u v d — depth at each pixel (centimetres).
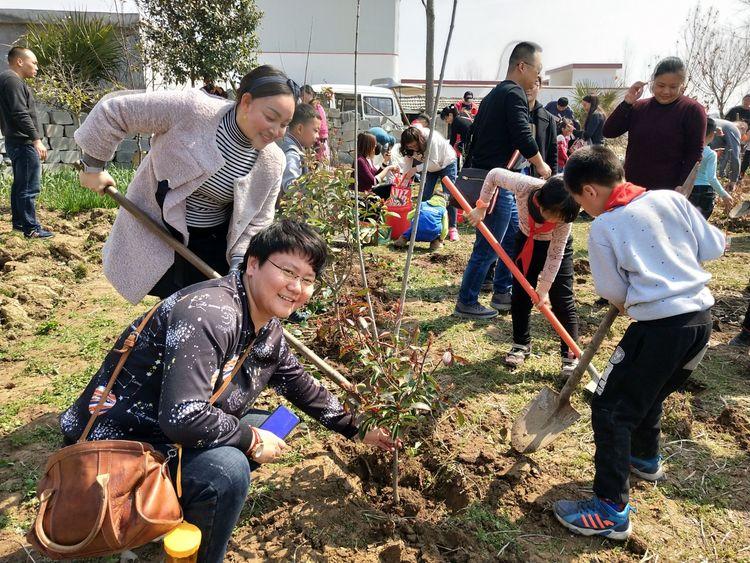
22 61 665
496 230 456
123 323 461
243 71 1085
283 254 190
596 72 2611
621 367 246
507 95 449
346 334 290
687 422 333
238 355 200
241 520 256
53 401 343
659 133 452
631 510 271
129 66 1035
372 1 1764
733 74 1469
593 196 249
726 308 519
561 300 375
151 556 235
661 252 236
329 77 1791
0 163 935
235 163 268
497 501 274
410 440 315
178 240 282
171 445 194
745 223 857
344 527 256
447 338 445
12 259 596
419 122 752
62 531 166
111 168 956
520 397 364
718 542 254
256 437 202
